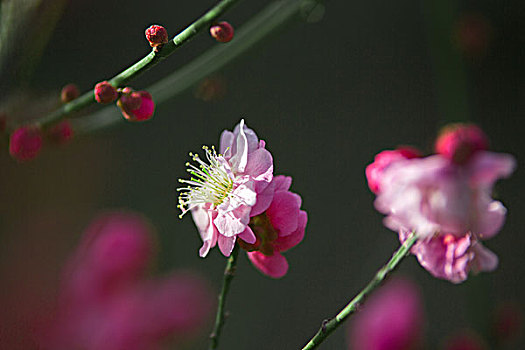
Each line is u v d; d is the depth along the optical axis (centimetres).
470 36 50
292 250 61
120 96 36
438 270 34
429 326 54
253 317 56
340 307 57
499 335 44
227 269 36
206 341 52
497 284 57
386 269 35
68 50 64
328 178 64
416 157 35
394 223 35
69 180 62
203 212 36
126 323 46
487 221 34
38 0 40
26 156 39
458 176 33
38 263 58
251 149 35
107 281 46
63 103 40
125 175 64
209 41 65
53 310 47
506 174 33
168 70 64
